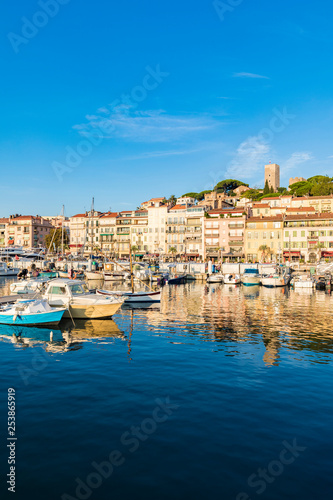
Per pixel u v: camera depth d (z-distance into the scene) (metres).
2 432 10.77
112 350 20.17
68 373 16.11
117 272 80.62
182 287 69.06
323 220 107.50
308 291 61.09
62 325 27.16
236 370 16.75
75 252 130.12
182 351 20.02
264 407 12.73
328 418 11.96
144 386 14.59
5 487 8.34
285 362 18.11
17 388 14.27
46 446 10.05
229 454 9.79
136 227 130.12
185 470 9.08
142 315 32.47
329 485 8.59
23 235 149.88
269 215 121.50
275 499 8.10
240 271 92.38
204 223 119.19
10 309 26.73
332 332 25.39
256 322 29.33
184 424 11.41
